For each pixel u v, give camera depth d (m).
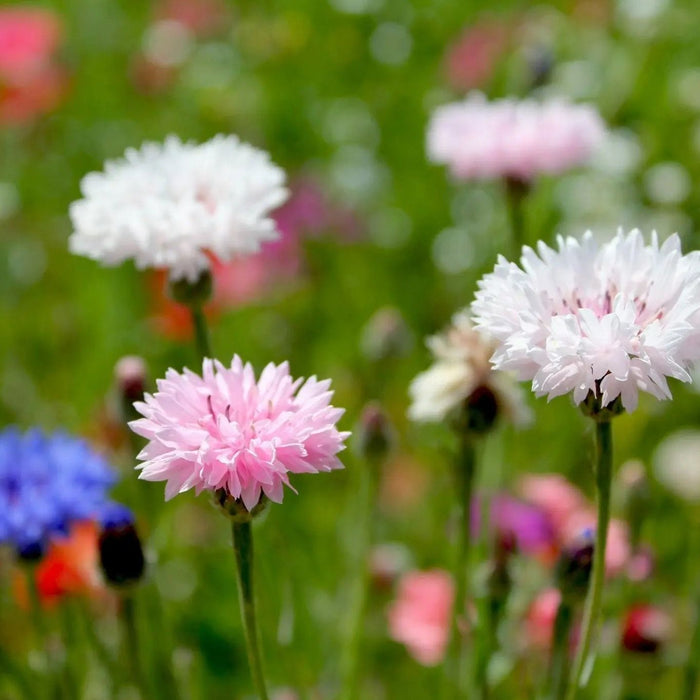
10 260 1.19
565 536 0.86
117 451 0.94
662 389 0.70
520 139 0.87
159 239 0.79
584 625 0.73
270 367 0.72
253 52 1.42
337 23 1.48
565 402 0.98
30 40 1.29
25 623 0.90
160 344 1.05
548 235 1.07
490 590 0.79
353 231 1.20
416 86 1.39
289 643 0.83
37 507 0.79
